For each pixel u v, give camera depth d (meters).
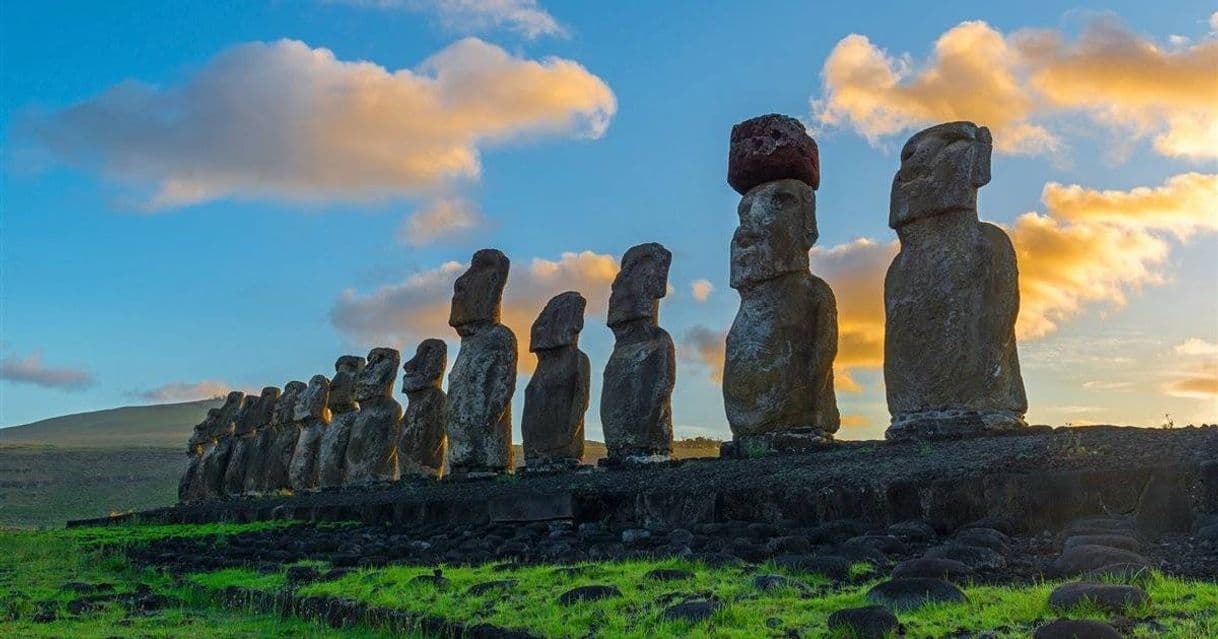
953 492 11.20
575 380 23.92
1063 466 10.85
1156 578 7.29
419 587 10.34
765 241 18.20
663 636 7.23
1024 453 11.55
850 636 6.68
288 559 15.55
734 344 18.30
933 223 15.89
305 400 37.38
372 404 32.47
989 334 15.15
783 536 10.82
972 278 15.31
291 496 33.75
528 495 17.02
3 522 59.38
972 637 6.43
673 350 22.08
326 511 23.86
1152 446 10.91
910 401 15.73
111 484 78.75
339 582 11.40
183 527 27.17
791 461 14.80
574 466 23.44
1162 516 9.77
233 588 12.49
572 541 13.84
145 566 17.22
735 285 18.53
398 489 26.72
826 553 9.60
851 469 12.98
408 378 30.11
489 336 26.81
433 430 29.50
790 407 17.78
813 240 18.39
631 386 21.73
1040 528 10.53
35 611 12.29
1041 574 8.16
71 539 24.25
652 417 21.47
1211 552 8.52
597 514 15.74
